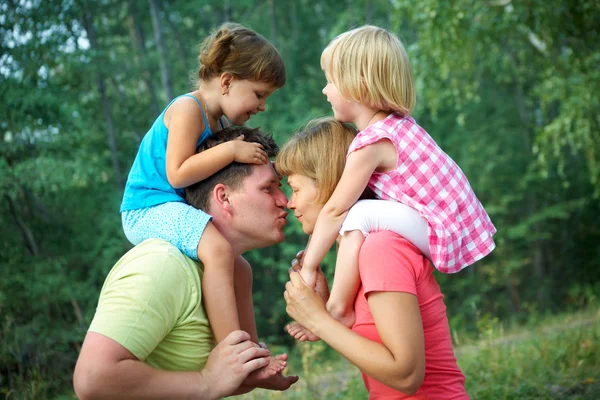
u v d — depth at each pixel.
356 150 2.16
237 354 2.05
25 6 11.63
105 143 16.62
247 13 23.81
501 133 20.17
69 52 12.68
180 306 2.06
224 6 22.33
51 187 11.75
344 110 2.31
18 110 11.37
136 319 1.94
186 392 1.97
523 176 19.78
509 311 19.72
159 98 21.05
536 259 21.25
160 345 2.08
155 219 2.36
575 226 21.47
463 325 15.75
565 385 4.61
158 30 16.72
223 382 2.02
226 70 2.78
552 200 21.00
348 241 2.11
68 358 7.87
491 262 19.83
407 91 2.24
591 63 10.45
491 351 5.53
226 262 2.22
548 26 10.09
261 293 19.41
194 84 3.05
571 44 10.45
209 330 2.16
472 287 19.50
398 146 2.17
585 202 20.11
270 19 24.33
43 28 11.73
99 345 1.90
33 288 10.16
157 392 1.93
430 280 2.14
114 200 14.53
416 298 2.00
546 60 11.80
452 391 2.12
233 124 2.89
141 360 1.96
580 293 19.52
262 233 2.34
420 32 11.23
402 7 10.88
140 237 2.42
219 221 2.33
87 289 11.04
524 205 21.47
